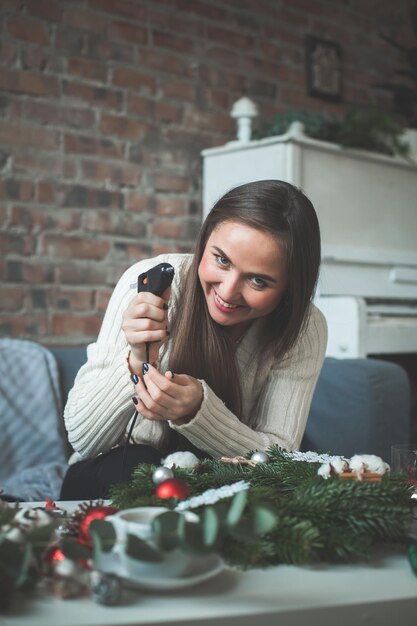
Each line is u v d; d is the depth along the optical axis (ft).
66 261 8.75
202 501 2.50
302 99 11.18
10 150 8.33
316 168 9.29
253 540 2.24
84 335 8.89
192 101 9.94
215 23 10.15
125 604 2.02
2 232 8.27
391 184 10.29
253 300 3.83
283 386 4.48
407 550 2.48
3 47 8.27
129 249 9.32
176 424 3.86
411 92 11.50
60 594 2.06
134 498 2.84
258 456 3.33
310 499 2.52
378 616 2.09
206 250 3.89
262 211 3.76
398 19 12.51
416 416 11.25
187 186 9.91
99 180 9.05
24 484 6.16
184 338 4.16
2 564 1.94
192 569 2.16
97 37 9.02
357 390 6.99
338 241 9.57
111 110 9.16
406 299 10.41
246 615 1.97
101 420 4.05
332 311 8.80
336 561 2.43
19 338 8.37
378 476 2.92
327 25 11.49
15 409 6.73
